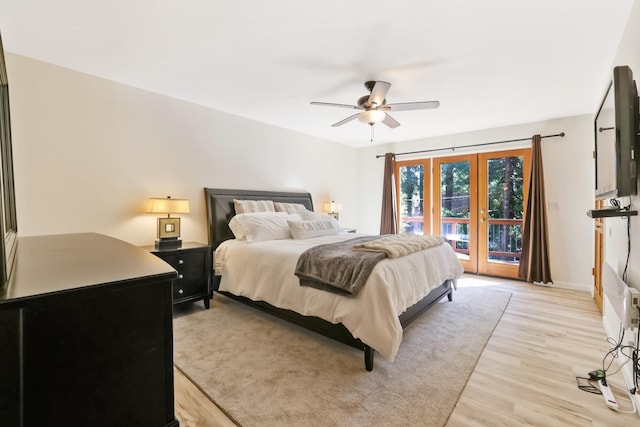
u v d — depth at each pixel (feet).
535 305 11.15
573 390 6.03
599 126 6.93
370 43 7.35
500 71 8.86
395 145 18.92
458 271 11.21
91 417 2.36
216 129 12.55
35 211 8.30
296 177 16.28
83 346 2.31
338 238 11.83
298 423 5.10
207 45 7.50
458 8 6.01
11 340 2.01
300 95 10.90
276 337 8.36
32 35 7.08
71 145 8.91
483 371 6.73
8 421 2.02
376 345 6.45
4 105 3.78
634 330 5.93
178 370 6.72
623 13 6.11
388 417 5.24
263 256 9.46
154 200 9.98
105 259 3.35
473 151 16.02
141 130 10.36
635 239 5.71
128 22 6.56
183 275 9.94
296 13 6.23
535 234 13.98
